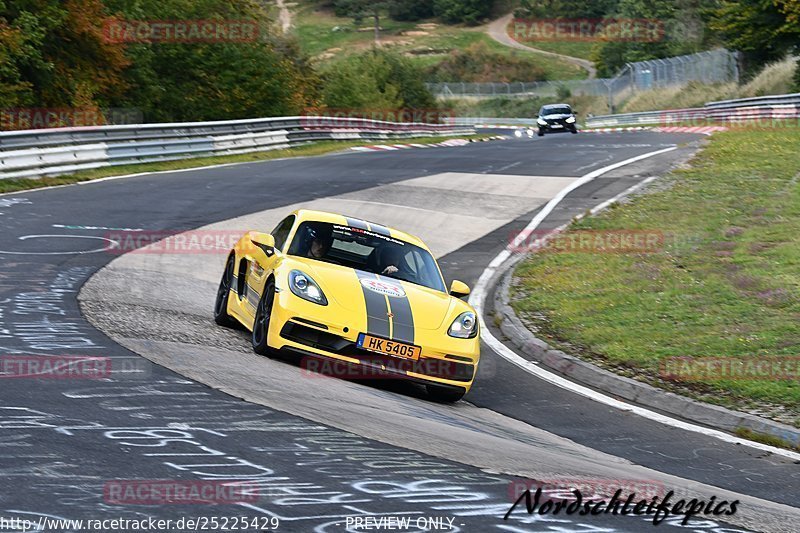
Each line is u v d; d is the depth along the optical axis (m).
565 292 31.25
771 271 31.25
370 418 14.30
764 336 24.45
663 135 93.62
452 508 9.81
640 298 29.36
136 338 18.33
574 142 89.12
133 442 11.16
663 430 18.27
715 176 54.12
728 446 17.33
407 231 42.34
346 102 152.75
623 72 194.38
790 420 18.83
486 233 43.06
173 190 47.94
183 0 103.00
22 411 12.11
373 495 9.98
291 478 10.32
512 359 24.30
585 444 16.67
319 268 19.23
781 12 121.31
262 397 14.50
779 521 11.51
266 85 106.69
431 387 18.55
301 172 59.84
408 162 67.94
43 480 9.43
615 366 23.16
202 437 11.70
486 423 16.97
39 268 26.25
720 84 146.25
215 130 69.94
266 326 18.48
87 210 39.25
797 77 112.38
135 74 96.00
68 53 84.69
